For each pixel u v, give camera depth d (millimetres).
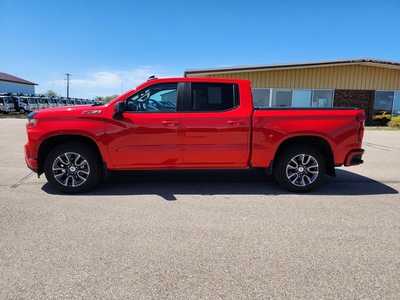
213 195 5391
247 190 5711
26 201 4969
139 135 5273
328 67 21719
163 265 3107
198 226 4051
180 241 3623
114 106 5270
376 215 4516
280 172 5586
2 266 3061
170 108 5383
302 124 5398
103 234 3785
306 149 5527
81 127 5145
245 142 5406
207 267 3080
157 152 5340
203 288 2748
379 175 7070
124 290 2709
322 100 22016
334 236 3801
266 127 5391
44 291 2686
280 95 21672
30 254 3293
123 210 4605
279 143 5445
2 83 61312
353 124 5484
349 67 21844
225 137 5371
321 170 5578
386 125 22188
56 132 5145
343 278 2914
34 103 38438
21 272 2961
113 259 3209
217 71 20578
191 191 5605
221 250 3422
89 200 5051
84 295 2639
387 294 2684
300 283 2830
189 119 5305
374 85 22188
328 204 4988
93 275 2926
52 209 4613
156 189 5711
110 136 5223
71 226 4008
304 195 5477
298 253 3373
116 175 6750
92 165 5363
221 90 5438
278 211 4641
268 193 5547
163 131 5289
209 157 5426
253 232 3889
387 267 3111
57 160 5289
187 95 5383
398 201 5176
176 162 5414
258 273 2986
